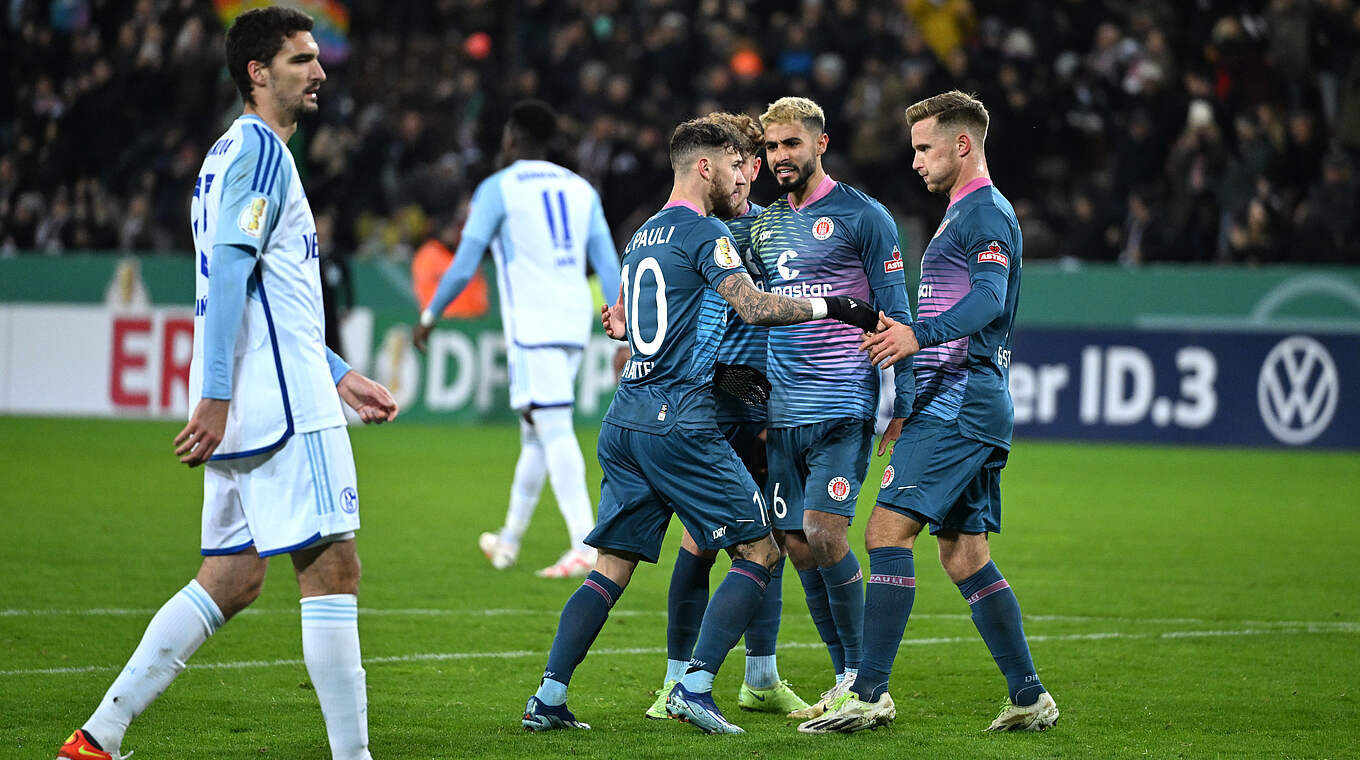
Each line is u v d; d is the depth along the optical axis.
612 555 16.67
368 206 68.12
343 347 61.81
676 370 16.36
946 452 16.09
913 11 67.56
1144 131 57.72
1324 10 59.09
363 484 42.09
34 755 14.35
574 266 27.98
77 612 22.75
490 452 51.41
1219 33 59.16
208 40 74.00
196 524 33.47
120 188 71.88
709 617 16.22
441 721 16.39
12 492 38.69
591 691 18.28
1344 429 51.88
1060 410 55.88
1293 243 54.19
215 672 18.73
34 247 72.06
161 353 63.00
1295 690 18.41
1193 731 16.16
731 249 16.12
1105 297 56.09
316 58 14.23
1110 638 22.02
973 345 16.19
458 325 61.56
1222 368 53.53
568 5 73.62
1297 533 33.69
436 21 77.69
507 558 28.42
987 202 16.25
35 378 65.38
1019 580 27.36
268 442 13.47
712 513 16.17
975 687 18.64
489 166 66.62
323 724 16.00
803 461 18.22
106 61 74.44
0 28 78.81
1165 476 45.16
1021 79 60.69
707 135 16.80
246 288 13.41
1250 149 55.78
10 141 77.25
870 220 17.94
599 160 61.78
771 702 17.50
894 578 16.12
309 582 13.84
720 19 69.62
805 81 64.88
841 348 17.84
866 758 14.71
